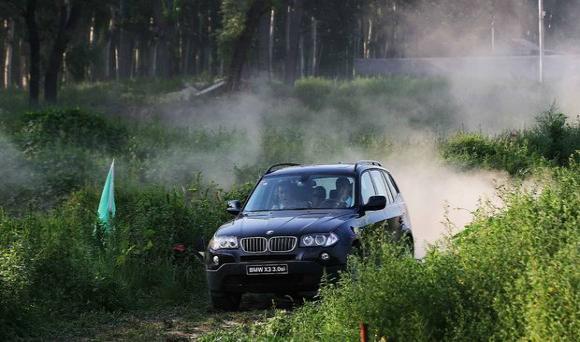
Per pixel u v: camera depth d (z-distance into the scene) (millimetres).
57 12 141375
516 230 19562
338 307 19000
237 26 135125
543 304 15820
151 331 23891
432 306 17875
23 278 24859
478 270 18312
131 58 196500
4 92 150625
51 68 127312
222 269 26438
